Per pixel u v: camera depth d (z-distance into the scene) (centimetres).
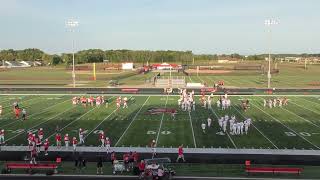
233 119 3706
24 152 2970
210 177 2414
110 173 2512
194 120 4191
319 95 6338
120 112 4681
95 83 8525
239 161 2741
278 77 10394
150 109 4878
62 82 8819
